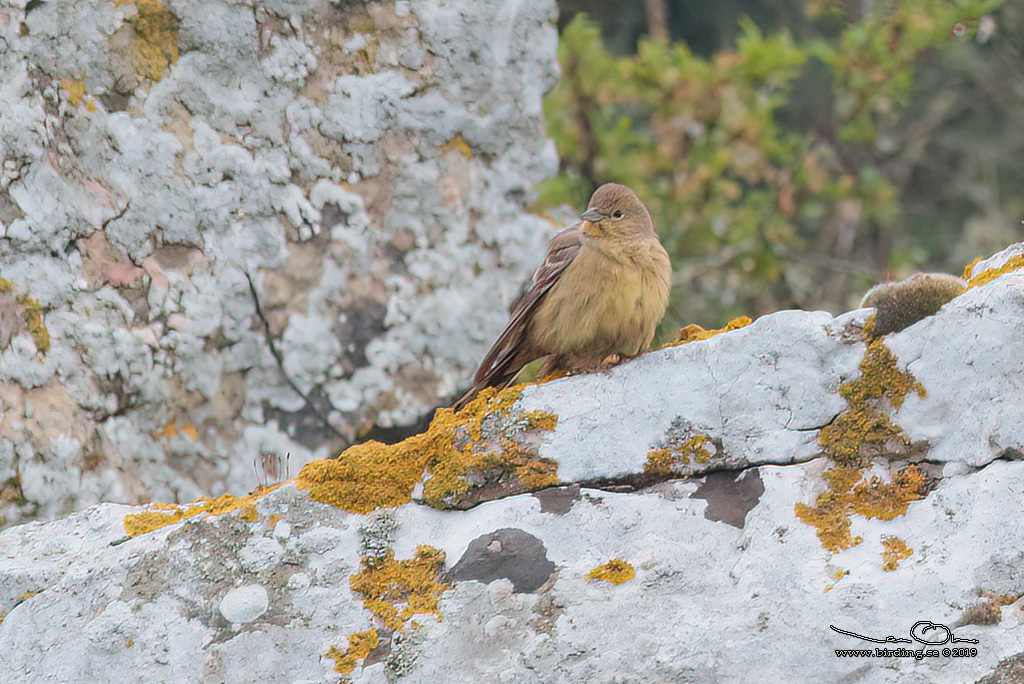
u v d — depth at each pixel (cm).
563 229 1001
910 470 676
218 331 969
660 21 2055
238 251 973
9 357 920
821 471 686
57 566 700
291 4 988
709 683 630
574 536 684
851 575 643
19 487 904
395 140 1014
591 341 930
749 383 709
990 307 679
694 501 692
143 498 941
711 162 1645
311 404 992
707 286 1686
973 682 605
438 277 1020
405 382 1008
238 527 695
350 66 1005
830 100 2044
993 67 1973
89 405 932
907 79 1700
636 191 1658
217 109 973
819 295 1803
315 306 991
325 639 667
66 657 668
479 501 706
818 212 1725
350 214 1002
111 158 949
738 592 651
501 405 727
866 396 692
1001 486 641
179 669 663
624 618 654
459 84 1026
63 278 937
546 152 1059
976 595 626
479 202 1038
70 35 941
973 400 671
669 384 719
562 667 647
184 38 966
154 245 959
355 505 703
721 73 1662
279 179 982
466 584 676
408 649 662
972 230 1955
